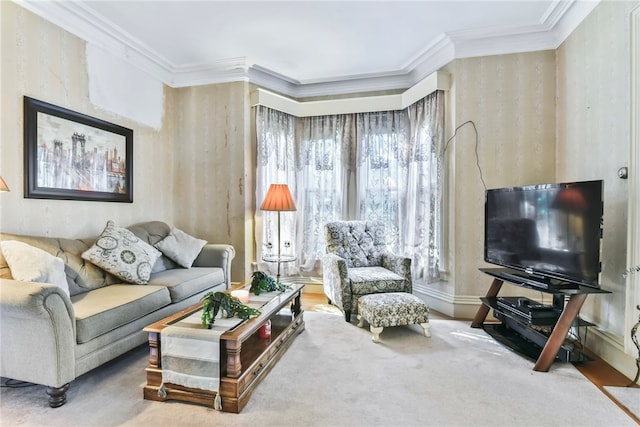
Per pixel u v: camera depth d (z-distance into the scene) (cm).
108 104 309
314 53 346
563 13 271
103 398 178
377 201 395
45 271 195
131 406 171
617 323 220
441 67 339
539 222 240
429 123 344
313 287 414
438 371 210
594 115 245
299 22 288
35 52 246
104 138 304
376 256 362
